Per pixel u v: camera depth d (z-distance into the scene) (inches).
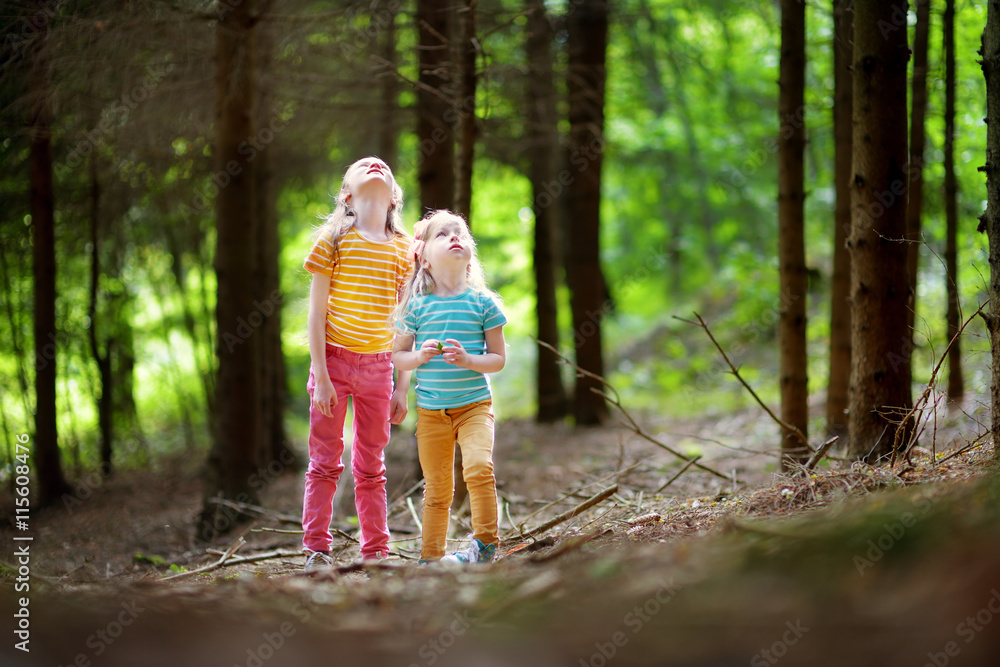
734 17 389.1
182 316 474.9
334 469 146.6
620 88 452.1
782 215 200.2
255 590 95.5
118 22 216.5
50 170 292.4
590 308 373.7
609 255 685.9
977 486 87.1
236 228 249.6
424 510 131.5
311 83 305.6
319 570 111.9
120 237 362.3
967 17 268.1
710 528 115.4
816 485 125.2
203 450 434.9
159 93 263.6
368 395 145.7
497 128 349.1
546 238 414.6
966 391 261.6
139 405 523.5
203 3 240.8
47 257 299.3
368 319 143.2
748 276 534.6
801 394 196.5
